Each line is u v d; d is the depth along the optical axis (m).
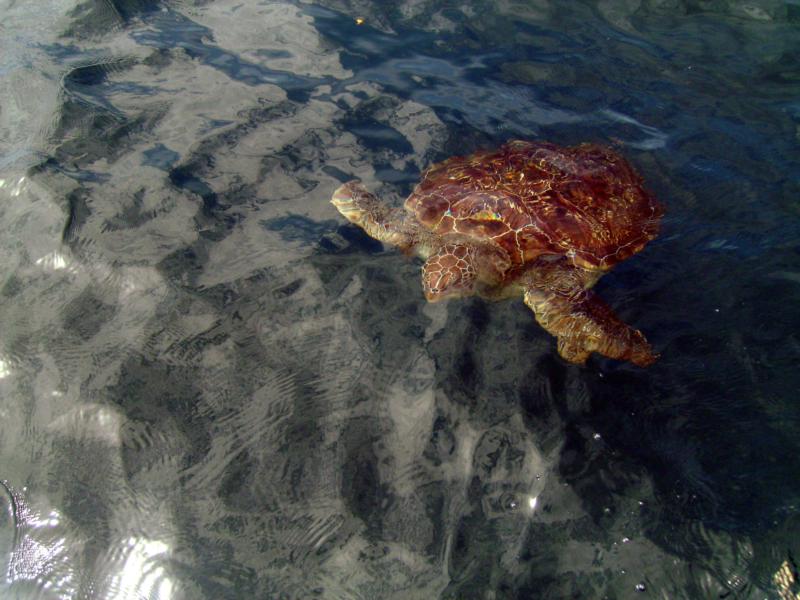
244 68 2.62
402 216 2.12
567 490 1.67
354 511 1.64
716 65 2.73
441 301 1.97
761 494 1.65
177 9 2.88
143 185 2.19
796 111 2.54
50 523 1.65
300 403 1.78
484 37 2.83
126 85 2.52
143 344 1.87
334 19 2.88
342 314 1.94
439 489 1.67
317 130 2.40
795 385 1.83
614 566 1.57
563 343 1.86
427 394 1.80
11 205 2.14
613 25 2.91
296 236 2.10
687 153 2.39
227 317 1.92
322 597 1.54
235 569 1.58
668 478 1.68
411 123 2.45
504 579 1.56
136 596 1.56
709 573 1.56
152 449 1.72
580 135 2.45
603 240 2.05
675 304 2.01
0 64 2.59
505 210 2.07
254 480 1.68
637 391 1.83
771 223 2.19
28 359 1.85
